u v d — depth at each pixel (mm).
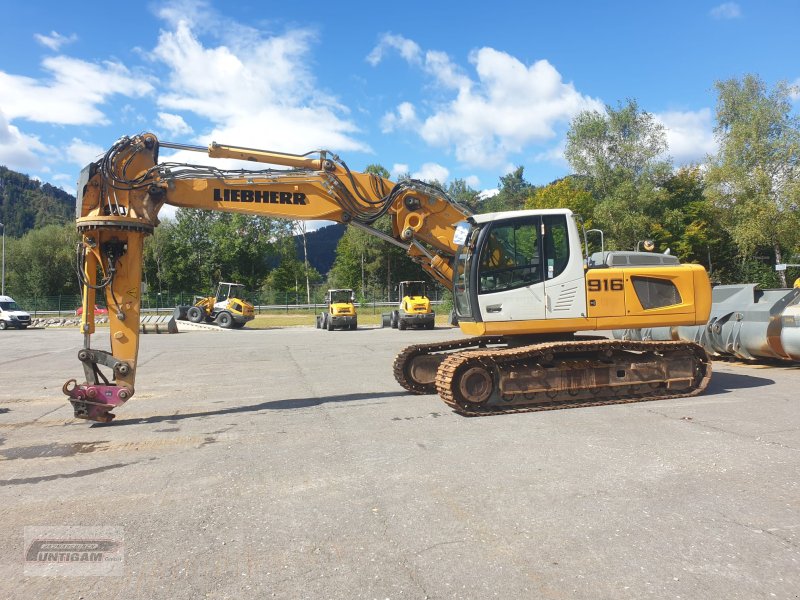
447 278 9383
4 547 3797
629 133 40375
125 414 8359
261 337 25953
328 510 4320
